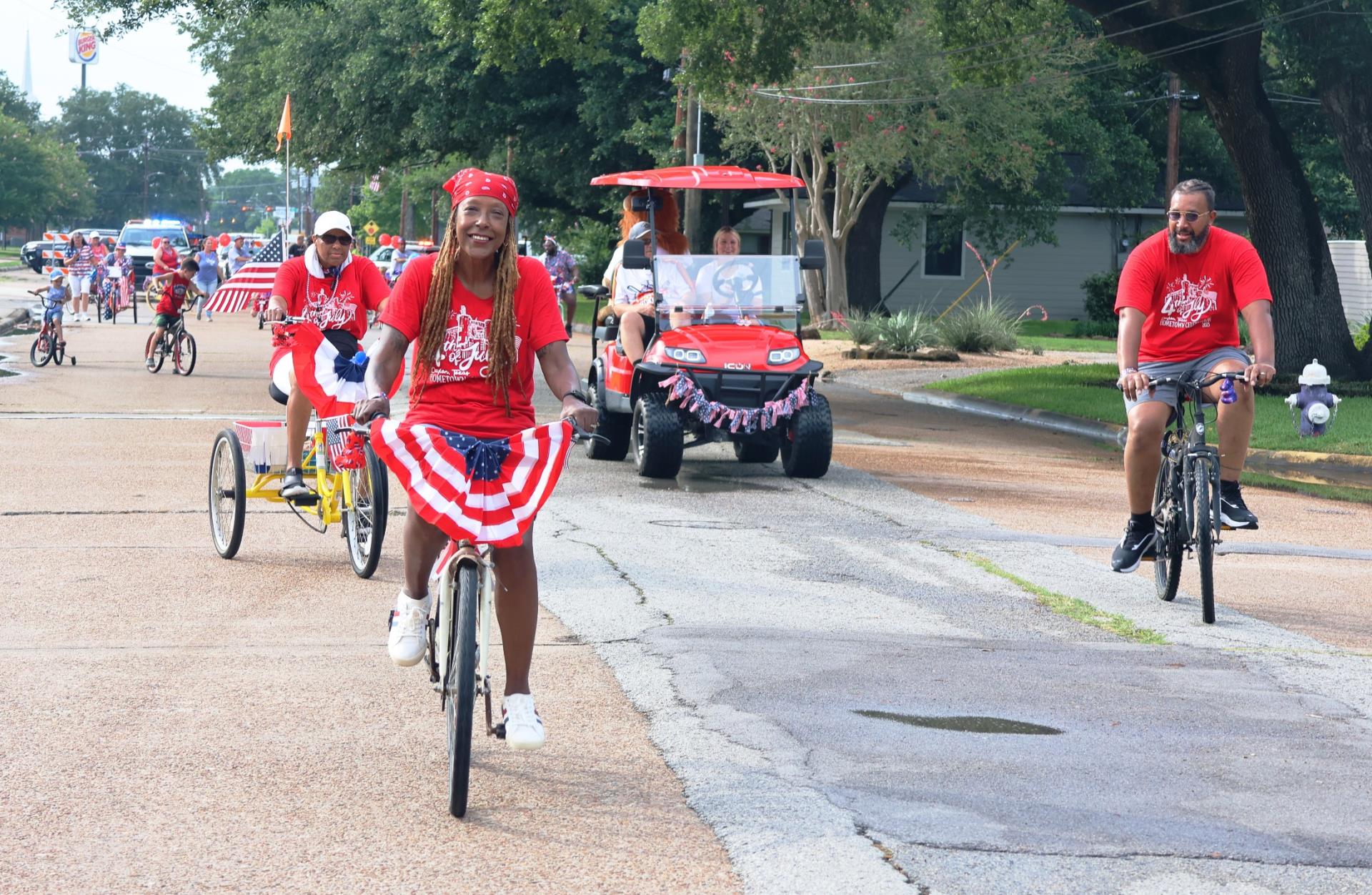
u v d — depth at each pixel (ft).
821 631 27.89
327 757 19.94
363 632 27.07
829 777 19.42
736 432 47.65
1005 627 28.91
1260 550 38.93
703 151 142.82
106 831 17.07
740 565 34.12
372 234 321.32
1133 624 29.40
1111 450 62.95
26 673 23.81
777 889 15.66
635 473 49.65
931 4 107.14
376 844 16.85
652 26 94.99
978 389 84.58
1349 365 90.79
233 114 174.70
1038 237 153.17
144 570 32.09
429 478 17.46
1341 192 174.40
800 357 48.39
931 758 20.38
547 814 17.93
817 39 92.89
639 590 30.96
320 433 32.17
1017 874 16.21
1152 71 164.96
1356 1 83.92
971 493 47.37
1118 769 20.13
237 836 16.99
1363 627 29.86
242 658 25.03
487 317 17.93
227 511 33.73
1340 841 17.58
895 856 16.62
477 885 15.70
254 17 103.86
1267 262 90.94
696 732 21.26
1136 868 16.53
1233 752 21.08
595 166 157.38
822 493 45.88
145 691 22.91
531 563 18.24
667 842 17.02
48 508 39.32
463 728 17.47
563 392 18.07
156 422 58.85
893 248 166.09
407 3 149.48
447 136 152.87
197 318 141.79
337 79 153.48
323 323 32.65
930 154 124.77
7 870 15.84
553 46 90.48
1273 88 137.39
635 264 48.32
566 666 24.84
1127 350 30.53
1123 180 160.66
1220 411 30.50
